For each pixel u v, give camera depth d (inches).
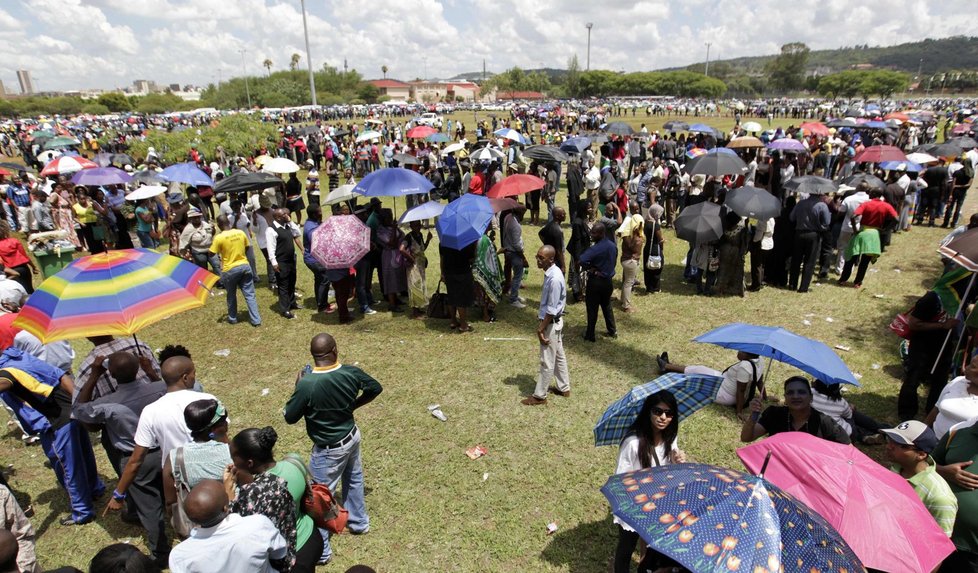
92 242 529.0
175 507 152.7
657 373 296.8
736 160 482.9
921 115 1421.0
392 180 362.3
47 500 212.5
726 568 89.8
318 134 1330.0
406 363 313.0
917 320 235.8
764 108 2474.2
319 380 163.5
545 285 249.3
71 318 164.4
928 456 141.4
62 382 187.6
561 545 184.1
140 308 171.2
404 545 185.6
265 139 1296.8
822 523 101.2
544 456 229.6
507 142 971.3
